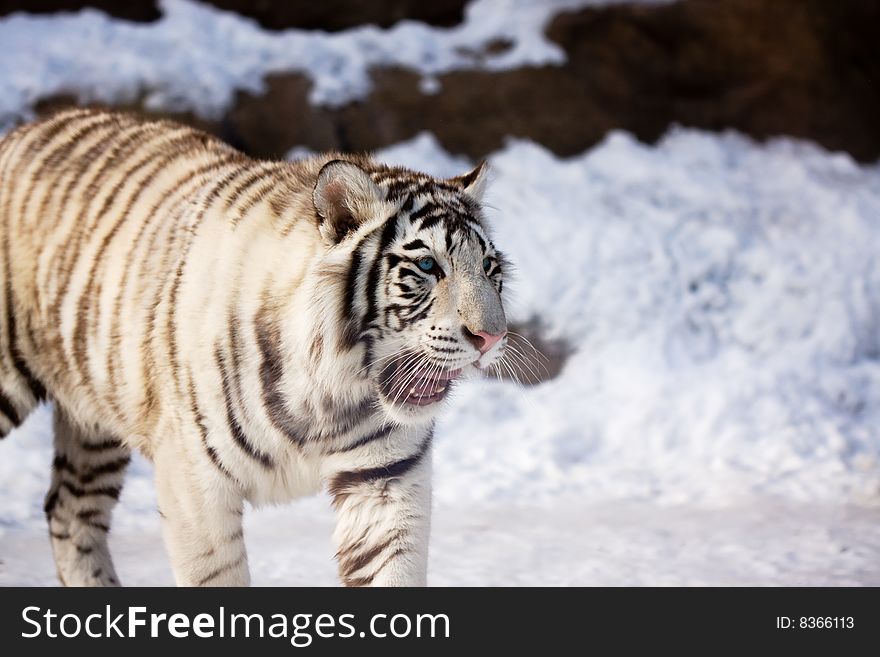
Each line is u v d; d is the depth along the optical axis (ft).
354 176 20.07
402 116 52.44
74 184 24.26
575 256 47.73
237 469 21.18
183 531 21.40
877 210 52.60
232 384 20.65
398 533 21.71
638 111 54.90
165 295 21.48
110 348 22.52
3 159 25.86
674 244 48.96
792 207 52.39
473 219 21.08
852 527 32.30
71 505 26.73
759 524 32.71
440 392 20.83
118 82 50.31
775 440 39.99
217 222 21.61
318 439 21.26
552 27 55.98
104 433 26.27
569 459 39.40
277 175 22.09
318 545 31.09
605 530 32.32
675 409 41.81
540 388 43.70
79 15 54.34
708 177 53.11
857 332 47.01
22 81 49.80
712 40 56.75
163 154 23.93
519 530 32.35
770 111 56.80
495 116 53.11
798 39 57.11
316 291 20.15
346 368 20.59
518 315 45.39
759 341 46.19
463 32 56.90
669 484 37.09
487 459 38.96
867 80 58.23
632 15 56.54
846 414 43.06
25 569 28.14
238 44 54.24
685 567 28.84
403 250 20.27
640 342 45.03
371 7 57.62
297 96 51.83
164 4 55.77
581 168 52.16
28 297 24.52
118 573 28.14
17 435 38.11
